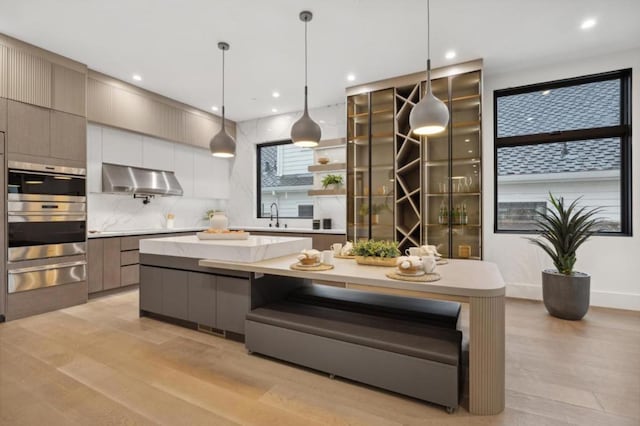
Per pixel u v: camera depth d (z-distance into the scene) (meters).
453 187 4.09
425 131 2.48
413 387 1.82
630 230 3.63
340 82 4.46
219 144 3.33
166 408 1.79
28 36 3.28
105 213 4.70
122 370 2.22
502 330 1.76
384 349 1.90
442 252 4.17
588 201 3.93
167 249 3.05
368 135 4.57
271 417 1.72
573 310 3.19
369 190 4.59
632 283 3.58
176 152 5.38
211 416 1.73
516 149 4.29
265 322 2.35
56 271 3.61
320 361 2.12
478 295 1.71
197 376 2.14
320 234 4.91
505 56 3.73
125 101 4.45
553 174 4.11
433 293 1.80
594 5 2.80
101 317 3.34
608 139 3.83
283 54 3.67
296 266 2.29
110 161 4.43
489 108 4.26
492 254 4.22
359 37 3.31
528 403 1.83
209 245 2.75
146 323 3.15
